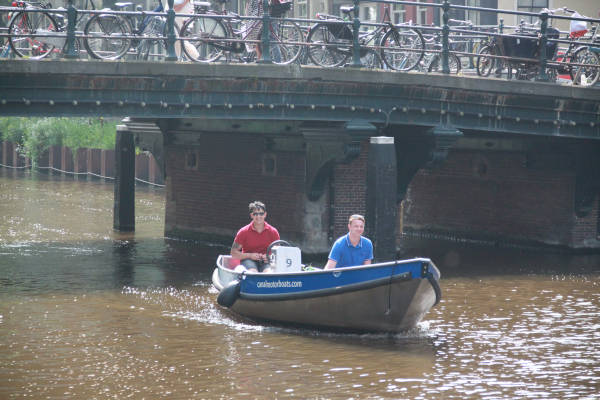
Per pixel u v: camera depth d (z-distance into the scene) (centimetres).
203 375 2238
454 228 5031
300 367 2316
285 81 3544
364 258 2698
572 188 4403
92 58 3284
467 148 4709
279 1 3662
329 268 2673
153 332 2689
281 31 3684
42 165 10000
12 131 10625
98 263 3972
